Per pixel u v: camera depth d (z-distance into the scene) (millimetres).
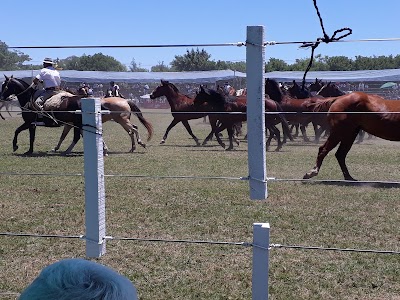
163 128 25281
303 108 17953
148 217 8508
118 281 1849
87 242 4133
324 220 8289
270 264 6199
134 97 36188
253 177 3895
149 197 9992
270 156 14383
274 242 7074
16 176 12406
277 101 18188
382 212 8781
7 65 29656
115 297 1806
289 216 8516
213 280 5770
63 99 16109
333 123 11172
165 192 10445
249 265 6227
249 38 3777
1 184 11375
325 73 41750
